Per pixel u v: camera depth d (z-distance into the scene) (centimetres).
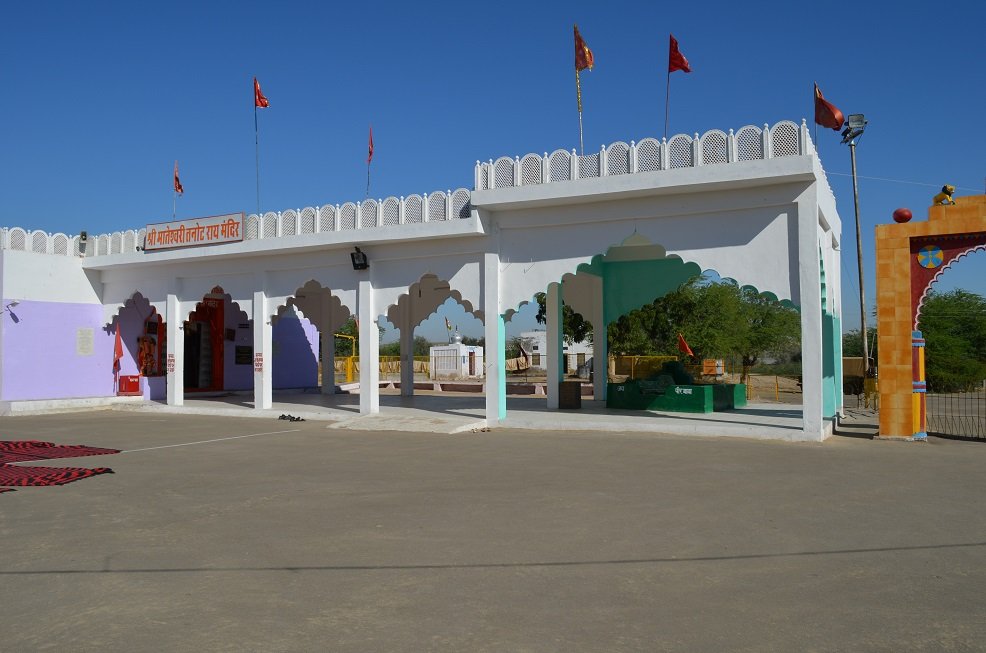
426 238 1495
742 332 3369
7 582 495
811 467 931
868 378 2130
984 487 801
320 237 1608
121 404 1983
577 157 1346
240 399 2148
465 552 557
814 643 382
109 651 378
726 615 423
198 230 1797
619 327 3228
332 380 2381
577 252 1397
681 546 569
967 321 3538
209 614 431
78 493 801
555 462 988
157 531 630
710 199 1272
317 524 649
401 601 451
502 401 1457
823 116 1302
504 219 1452
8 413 1806
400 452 1112
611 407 1688
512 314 1483
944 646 378
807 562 527
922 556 541
